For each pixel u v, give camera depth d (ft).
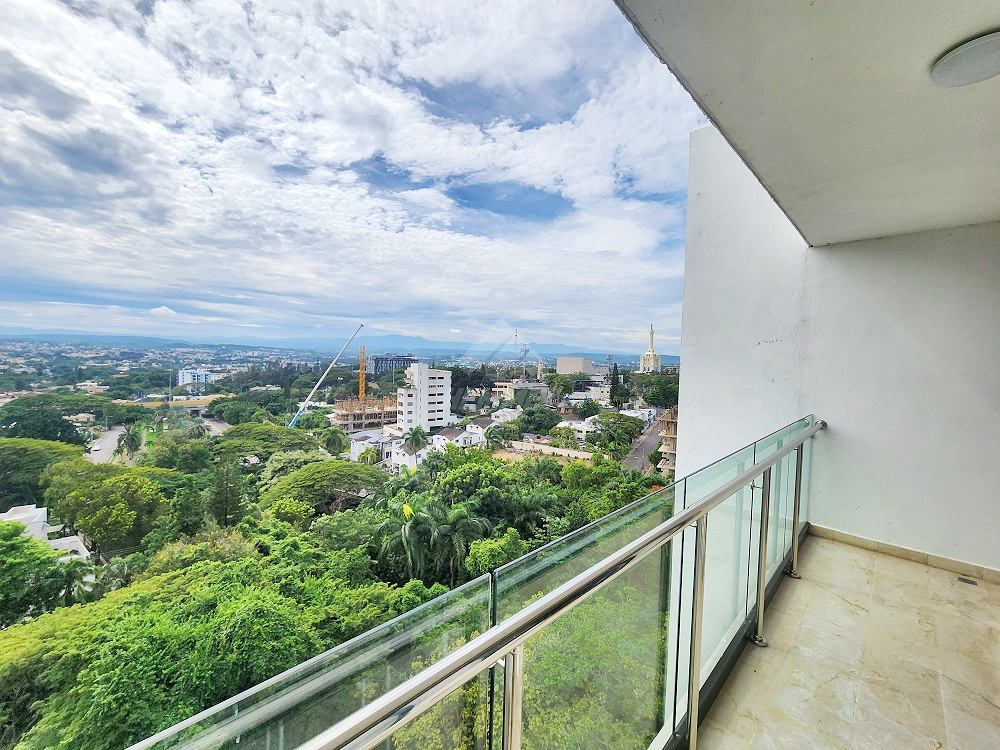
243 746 1.44
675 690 4.31
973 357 7.89
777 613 6.58
